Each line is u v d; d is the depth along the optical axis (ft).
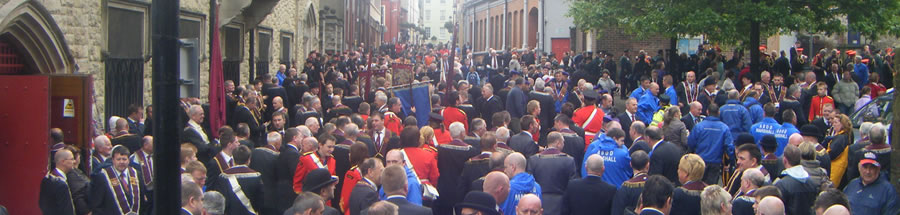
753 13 60.08
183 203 20.24
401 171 21.58
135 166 28.25
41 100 29.76
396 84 57.88
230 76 65.05
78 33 39.19
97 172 25.75
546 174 27.35
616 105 80.18
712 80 51.72
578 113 42.04
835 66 67.46
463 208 18.56
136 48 46.11
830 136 35.60
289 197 29.12
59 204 25.00
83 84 32.01
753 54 62.95
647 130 31.53
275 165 29.37
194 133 33.81
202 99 56.49
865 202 23.71
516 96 49.96
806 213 23.79
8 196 29.58
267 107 54.03
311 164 27.99
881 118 44.57
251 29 70.49
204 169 24.20
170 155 15.46
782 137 36.19
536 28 159.84
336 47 125.59
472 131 34.12
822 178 24.72
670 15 63.36
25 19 34.83
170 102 15.44
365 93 54.54
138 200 27.22
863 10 61.11
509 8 181.16
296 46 93.30
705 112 51.70
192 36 54.29
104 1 41.78
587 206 24.44
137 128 37.01
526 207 19.06
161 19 15.34
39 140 29.68
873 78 59.41
